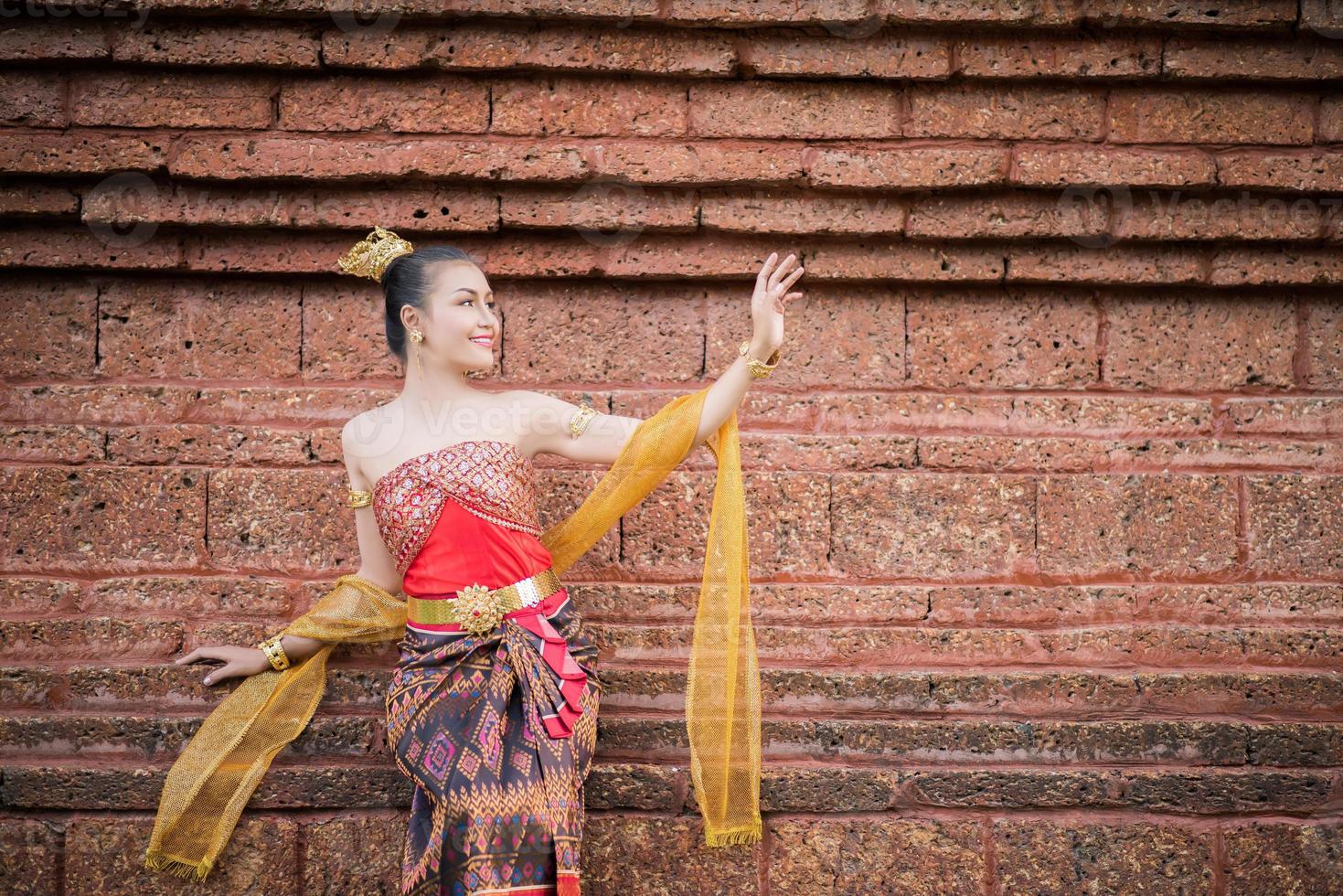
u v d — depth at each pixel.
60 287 4.60
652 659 4.41
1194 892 4.16
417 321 3.86
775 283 3.77
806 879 4.16
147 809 4.14
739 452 4.14
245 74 4.53
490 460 3.75
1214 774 4.21
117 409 4.54
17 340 4.57
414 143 4.49
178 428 4.51
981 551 4.56
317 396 4.57
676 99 4.59
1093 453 4.59
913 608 4.48
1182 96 4.62
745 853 4.16
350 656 4.38
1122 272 4.61
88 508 4.47
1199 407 4.64
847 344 4.68
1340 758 4.26
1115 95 4.62
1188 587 4.52
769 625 4.48
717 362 4.66
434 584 3.74
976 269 4.61
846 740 4.28
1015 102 4.60
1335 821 4.19
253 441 4.51
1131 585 4.54
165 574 4.47
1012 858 4.16
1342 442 4.63
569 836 3.53
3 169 4.41
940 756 4.28
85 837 4.10
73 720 4.21
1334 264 4.61
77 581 4.43
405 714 3.69
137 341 4.60
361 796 4.16
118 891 4.10
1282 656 4.44
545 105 4.56
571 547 4.08
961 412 4.64
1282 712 4.38
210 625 4.40
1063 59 4.56
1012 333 4.69
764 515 4.55
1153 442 4.62
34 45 4.45
